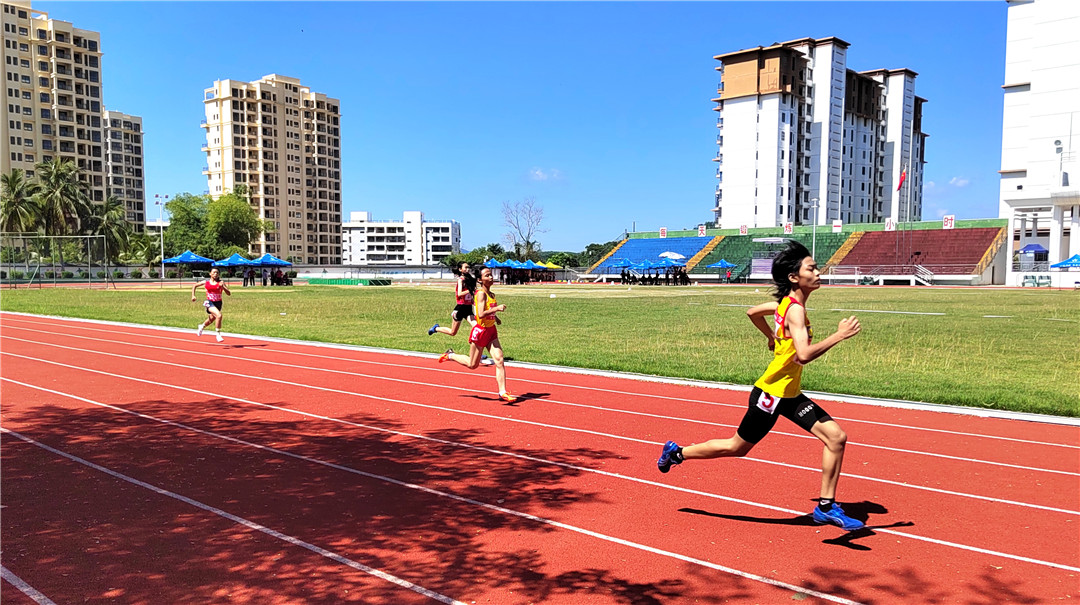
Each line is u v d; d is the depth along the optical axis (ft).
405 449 21.47
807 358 13.91
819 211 290.35
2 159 302.86
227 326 65.05
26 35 311.68
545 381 34.58
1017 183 234.17
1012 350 45.93
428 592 11.98
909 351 45.47
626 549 13.94
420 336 56.59
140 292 142.72
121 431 23.56
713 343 51.16
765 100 271.69
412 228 630.33
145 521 15.19
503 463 20.02
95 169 338.54
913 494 17.48
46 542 14.02
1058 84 190.39
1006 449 21.77
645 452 21.29
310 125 454.81
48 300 109.29
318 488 17.58
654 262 225.56
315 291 154.71
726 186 283.79
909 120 338.75
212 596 11.80
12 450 20.95
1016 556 13.67
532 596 11.85
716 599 11.80
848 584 12.43
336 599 11.69
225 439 22.57
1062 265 168.96
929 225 226.79
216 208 297.12
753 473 19.12
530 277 259.19
